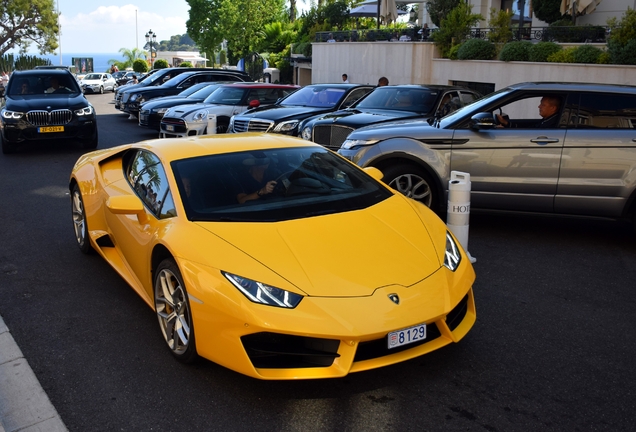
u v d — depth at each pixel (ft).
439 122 21.95
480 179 20.54
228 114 43.32
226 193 12.92
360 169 15.30
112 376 11.60
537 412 10.25
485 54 56.85
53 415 10.22
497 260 18.44
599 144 19.10
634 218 19.48
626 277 16.96
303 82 100.12
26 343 13.10
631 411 10.28
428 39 65.51
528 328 13.61
